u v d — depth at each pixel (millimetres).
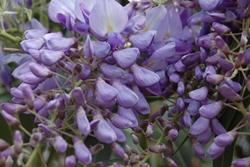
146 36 335
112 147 324
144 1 357
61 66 329
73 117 326
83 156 312
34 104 321
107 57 328
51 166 383
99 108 324
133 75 334
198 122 339
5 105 322
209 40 340
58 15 344
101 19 335
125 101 323
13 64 406
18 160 310
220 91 329
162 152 332
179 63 350
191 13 372
